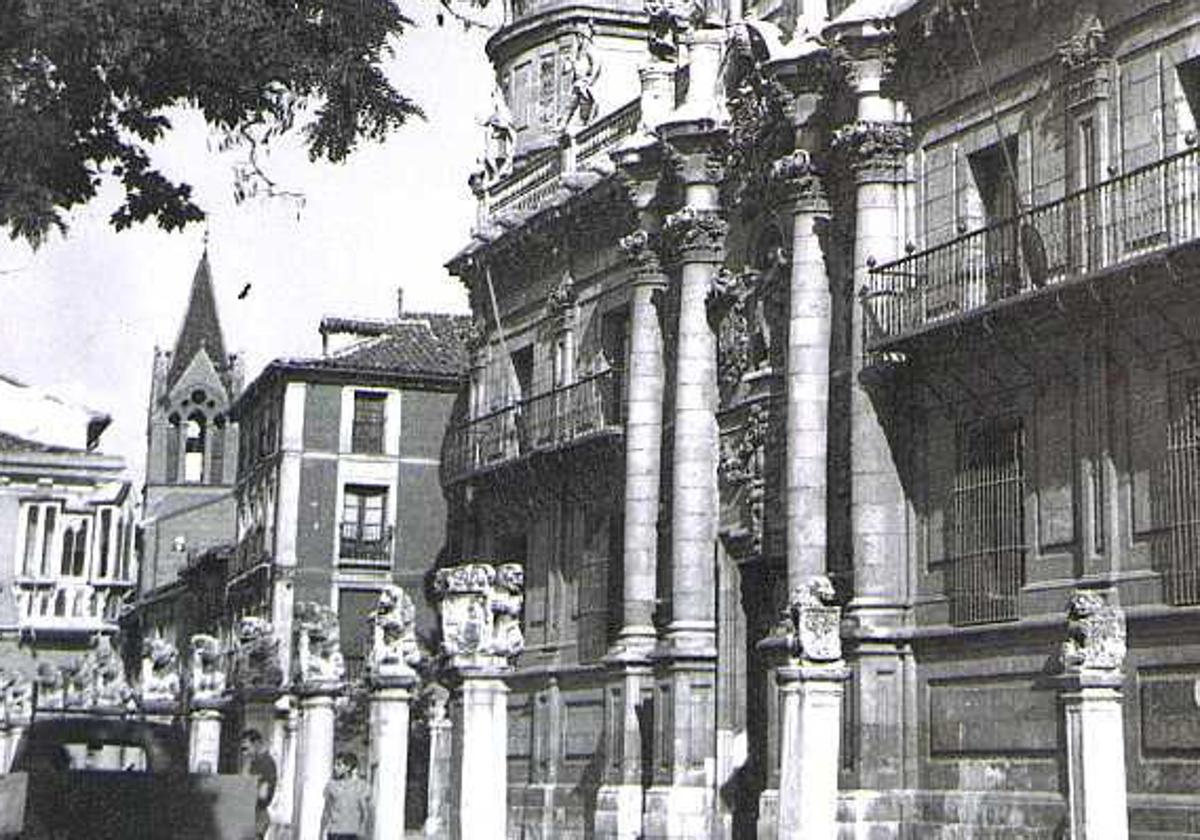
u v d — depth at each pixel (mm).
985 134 27312
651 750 35000
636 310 36906
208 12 14102
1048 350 25266
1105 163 24781
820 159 30594
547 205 41438
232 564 60688
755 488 32531
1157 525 23234
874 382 28531
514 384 44469
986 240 27094
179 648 71000
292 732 31453
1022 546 25750
